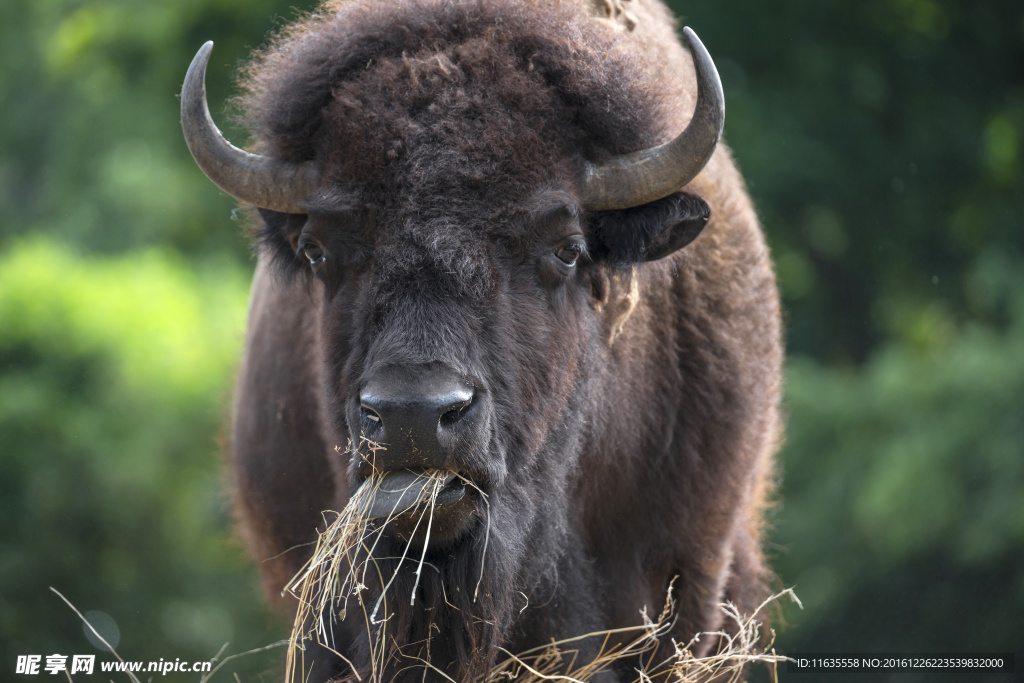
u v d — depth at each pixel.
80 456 36.53
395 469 9.46
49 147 73.50
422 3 10.88
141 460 37.56
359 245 9.92
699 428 13.60
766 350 14.38
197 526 38.94
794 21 45.91
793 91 46.34
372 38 10.64
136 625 36.44
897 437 36.56
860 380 41.62
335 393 10.38
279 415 15.08
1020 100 48.56
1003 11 47.19
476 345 9.57
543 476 11.04
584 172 10.85
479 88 10.05
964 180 48.09
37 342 38.03
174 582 38.06
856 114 46.12
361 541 9.70
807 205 48.16
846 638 37.56
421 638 10.45
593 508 13.18
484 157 9.76
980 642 35.53
